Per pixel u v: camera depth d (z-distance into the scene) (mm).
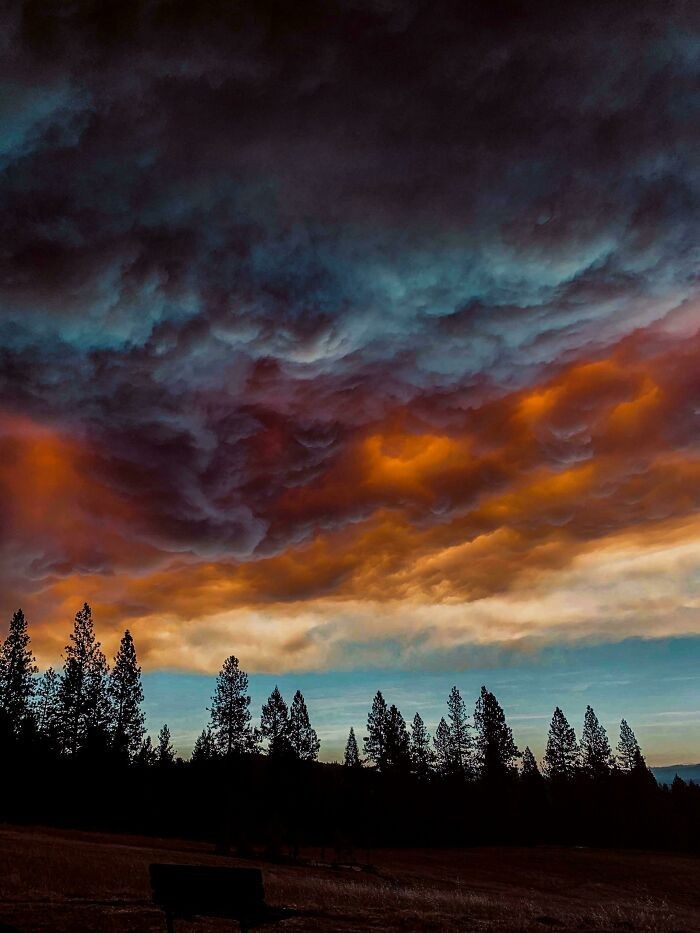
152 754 77250
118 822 64062
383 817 77500
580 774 90375
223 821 57094
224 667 78188
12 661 63281
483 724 89562
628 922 18188
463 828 79188
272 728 81562
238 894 9523
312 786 77375
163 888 10531
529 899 32719
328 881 26609
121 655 70812
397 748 84125
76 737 64812
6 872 19484
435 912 17594
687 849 83688
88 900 15500
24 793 58812
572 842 84312
